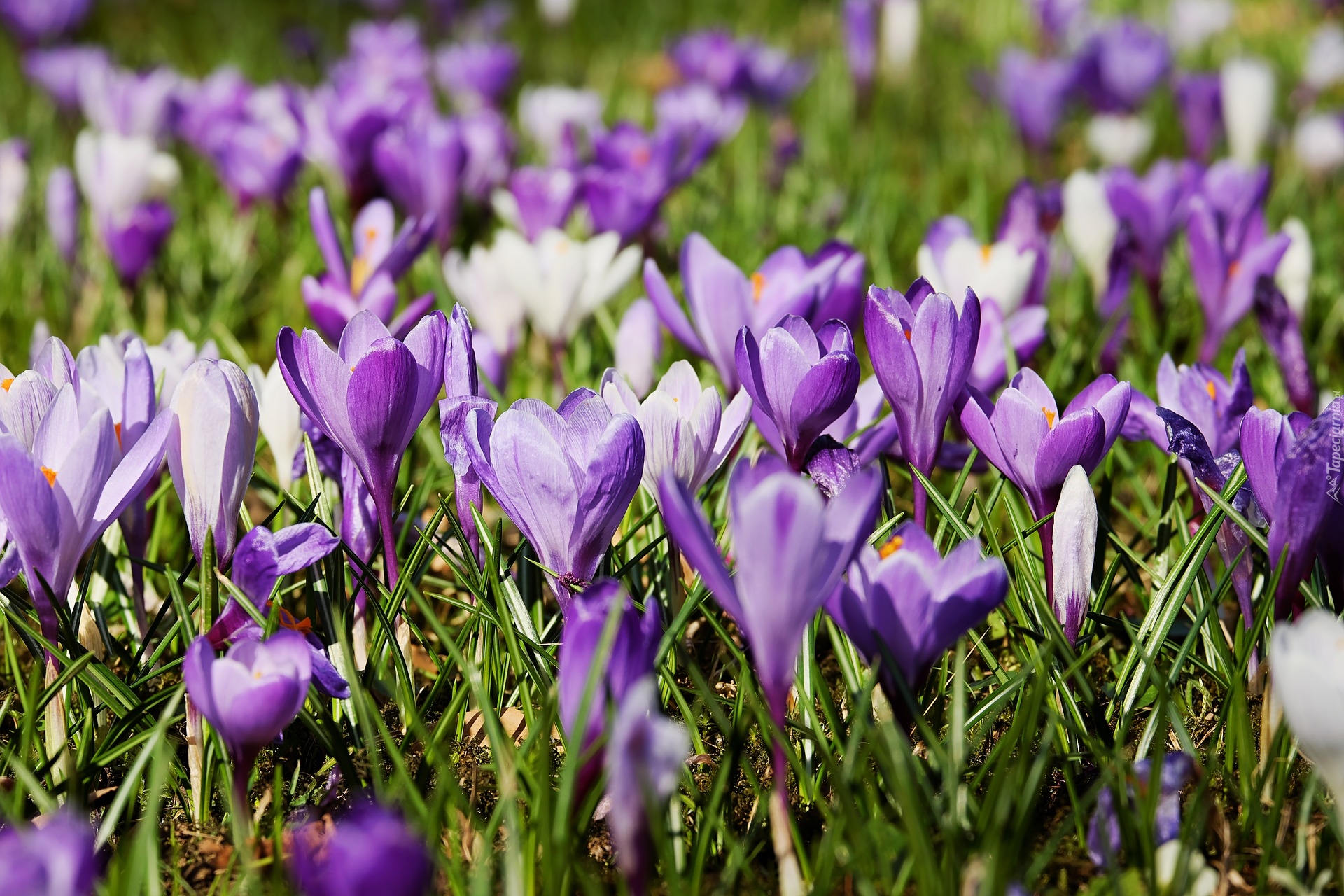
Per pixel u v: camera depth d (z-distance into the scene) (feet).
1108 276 3.97
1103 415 3.11
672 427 3.10
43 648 3.09
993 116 8.03
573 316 3.76
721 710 3.20
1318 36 9.08
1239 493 3.18
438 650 3.36
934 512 3.33
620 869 3.03
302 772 3.15
